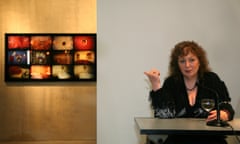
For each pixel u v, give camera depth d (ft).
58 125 15.78
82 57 15.49
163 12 9.21
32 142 15.58
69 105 15.81
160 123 5.42
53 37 15.38
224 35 9.27
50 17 15.58
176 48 6.73
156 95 6.15
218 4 9.27
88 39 15.47
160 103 6.11
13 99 15.64
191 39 9.24
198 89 6.55
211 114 5.55
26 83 15.61
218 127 5.04
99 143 9.25
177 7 9.24
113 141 9.24
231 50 9.27
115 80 9.21
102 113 9.23
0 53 15.47
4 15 15.43
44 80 15.47
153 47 9.21
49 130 15.75
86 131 15.85
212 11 9.25
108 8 9.15
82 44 15.46
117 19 9.18
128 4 9.18
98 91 9.22
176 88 6.66
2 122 15.65
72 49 15.43
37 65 15.38
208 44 9.25
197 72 6.60
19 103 15.66
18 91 15.62
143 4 9.19
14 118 15.66
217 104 5.49
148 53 9.20
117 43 9.19
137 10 9.19
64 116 15.80
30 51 15.33
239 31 9.25
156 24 9.21
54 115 15.76
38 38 15.34
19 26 15.48
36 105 15.71
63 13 15.66
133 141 9.21
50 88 15.70
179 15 9.24
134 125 9.20
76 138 15.81
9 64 15.31
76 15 15.70
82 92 15.85
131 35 9.19
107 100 9.22
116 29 9.18
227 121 5.58
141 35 9.20
